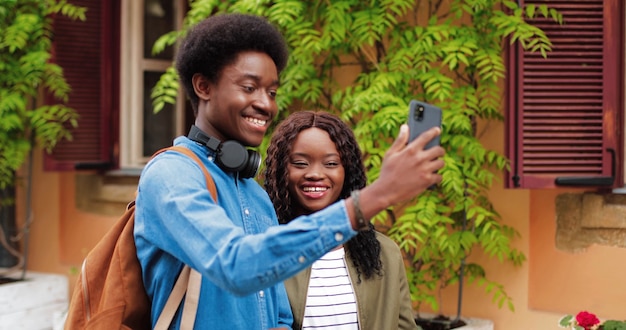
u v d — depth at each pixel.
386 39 4.44
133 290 1.79
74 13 5.37
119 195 5.71
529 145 4.03
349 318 2.65
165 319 1.73
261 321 1.83
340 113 4.57
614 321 3.67
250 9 4.38
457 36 4.11
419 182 1.46
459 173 3.98
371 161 4.04
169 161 1.70
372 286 2.71
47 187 6.23
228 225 1.53
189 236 1.54
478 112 4.16
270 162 2.78
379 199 1.46
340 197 2.83
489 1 4.01
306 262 1.46
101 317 1.77
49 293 5.75
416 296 4.18
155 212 1.64
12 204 6.21
